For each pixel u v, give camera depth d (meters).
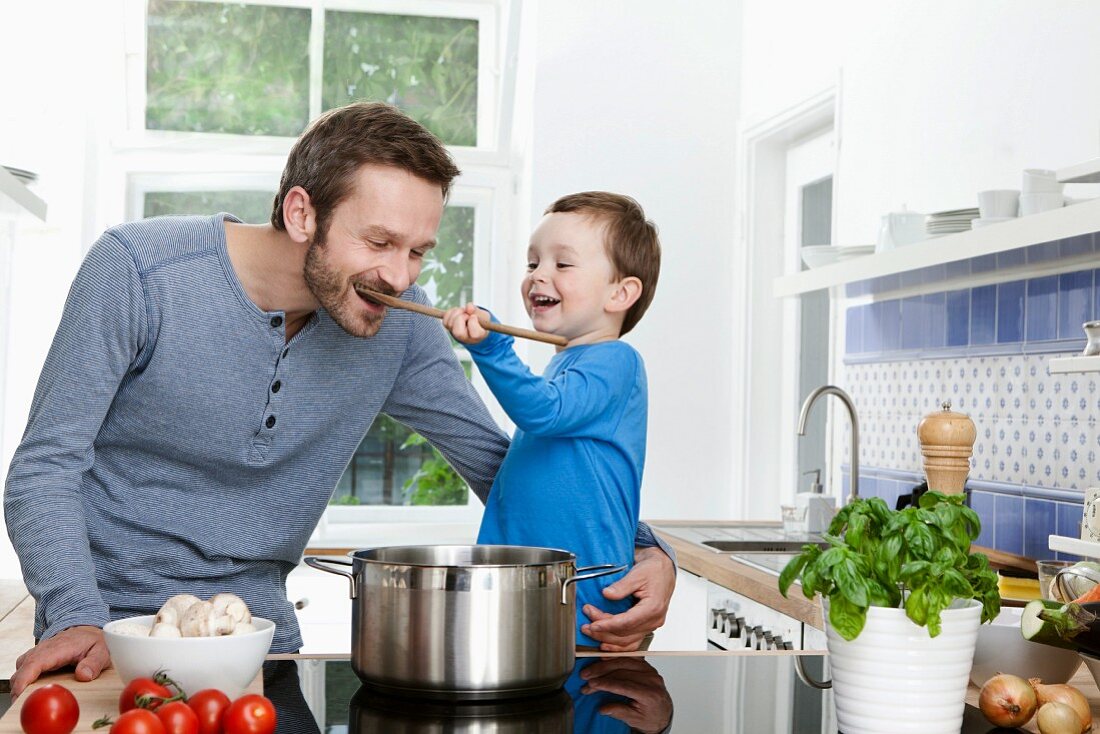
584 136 4.21
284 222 1.37
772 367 4.18
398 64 4.48
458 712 1.04
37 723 0.89
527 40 4.30
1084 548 1.93
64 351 1.37
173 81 4.35
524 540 1.54
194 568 1.48
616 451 1.55
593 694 1.14
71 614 1.21
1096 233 1.92
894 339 3.14
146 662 1.00
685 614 2.95
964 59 2.86
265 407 1.47
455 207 4.51
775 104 3.98
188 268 1.41
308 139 1.36
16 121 4.04
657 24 4.25
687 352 4.24
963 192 2.86
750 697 1.15
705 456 4.23
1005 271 2.60
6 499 1.33
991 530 2.69
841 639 1.00
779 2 3.97
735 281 4.25
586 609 1.44
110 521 1.46
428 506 4.49
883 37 3.27
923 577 0.95
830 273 2.79
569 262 1.63
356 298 1.37
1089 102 2.39
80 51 4.08
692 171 4.26
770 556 2.73
